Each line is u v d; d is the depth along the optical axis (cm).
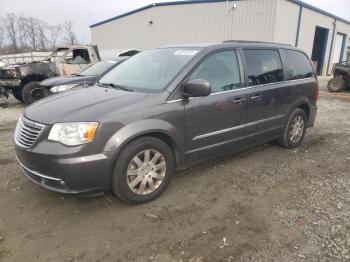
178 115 379
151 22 2523
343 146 607
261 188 416
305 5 2319
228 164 493
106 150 328
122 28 2733
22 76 1039
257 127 486
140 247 296
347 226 332
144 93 378
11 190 399
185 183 424
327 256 286
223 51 442
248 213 354
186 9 2338
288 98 532
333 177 457
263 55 500
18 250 290
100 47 2995
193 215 349
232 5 2153
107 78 470
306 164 505
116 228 324
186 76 392
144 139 355
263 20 2072
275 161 513
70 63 1116
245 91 455
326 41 2939
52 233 315
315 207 370
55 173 319
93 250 291
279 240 307
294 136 570
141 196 364
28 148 333
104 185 337
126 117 341
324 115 930
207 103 407
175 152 391
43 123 331
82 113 333
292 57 559
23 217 341
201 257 283
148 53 484
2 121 816
